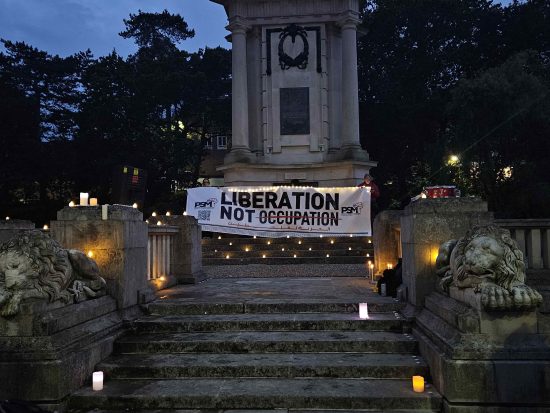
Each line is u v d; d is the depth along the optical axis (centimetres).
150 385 538
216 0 2241
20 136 3338
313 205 1535
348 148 2142
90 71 3694
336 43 2273
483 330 487
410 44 3609
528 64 2784
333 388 518
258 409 500
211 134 4216
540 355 473
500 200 2627
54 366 496
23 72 3675
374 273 1014
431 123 3334
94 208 688
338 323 668
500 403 471
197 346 618
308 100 2220
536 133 2575
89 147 3431
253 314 718
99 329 601
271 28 2250
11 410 332
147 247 852
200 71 3912
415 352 601
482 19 3441
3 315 509
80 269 623
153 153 3388
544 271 718
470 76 3416
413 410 490
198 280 1088
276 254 1459
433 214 660
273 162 2219
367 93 3644
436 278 651
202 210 1555
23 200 3569
